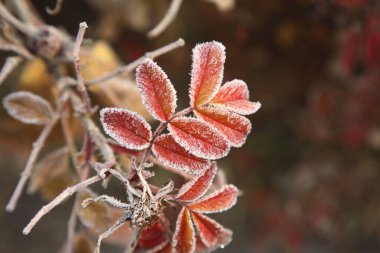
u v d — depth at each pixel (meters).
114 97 0.40
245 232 0.83
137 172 0.25
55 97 0.43
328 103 0.73
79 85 0.31
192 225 0.27
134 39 0.69
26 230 0.24
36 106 0.36
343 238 0.78
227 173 0.75
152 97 0.25
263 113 0.77
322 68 0.72
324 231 0.77
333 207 0.75
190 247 0.27
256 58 0.70
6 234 0.87
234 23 0.67
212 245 0.28
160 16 0.66
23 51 0.41
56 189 0.38
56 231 0.89
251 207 0.78
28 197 0.91
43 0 0.70
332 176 0.75
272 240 0.80
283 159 0.77
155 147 0.26
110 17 0.67
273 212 0.77
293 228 0.76
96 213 0.31
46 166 0.38
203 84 0.26
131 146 0.25
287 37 0.68
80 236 0.35
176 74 0.72
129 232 0.35
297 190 0.76
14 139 0.53
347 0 0.60
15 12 0.48
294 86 0.74
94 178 0.26
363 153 0.74
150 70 0.25
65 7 0.70
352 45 0.62
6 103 0.36
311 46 0.69
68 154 0.38
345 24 0.63
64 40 0.42
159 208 0.25
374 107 0.72
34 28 0.42
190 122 0.25
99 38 0.69
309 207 0.75
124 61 0.71
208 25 0.67
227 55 0.70
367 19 0.61
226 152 0.25
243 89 0.27
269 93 0.74
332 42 0.68
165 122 0.26
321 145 0.75
